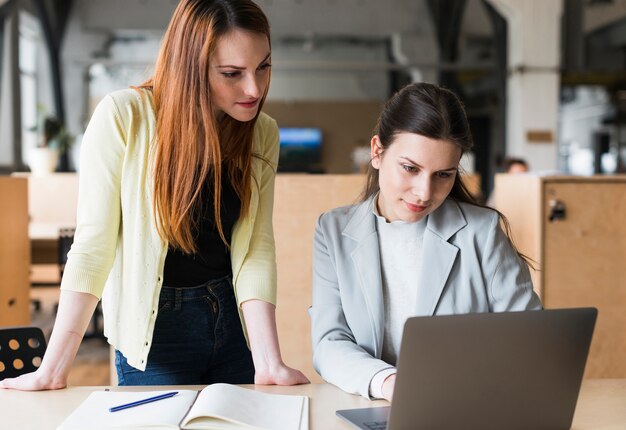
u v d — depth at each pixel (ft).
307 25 37.70
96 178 5.15
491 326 3.75
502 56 36.17
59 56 36.73
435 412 3.79
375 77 38.70
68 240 17.58
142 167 5.19
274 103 38.83
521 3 34.04
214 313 5.50
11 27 29.76
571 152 45.60
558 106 34.40
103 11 36.70
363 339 5.27
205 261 5.44
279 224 10.49
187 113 5.08
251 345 5.28
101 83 37.17
